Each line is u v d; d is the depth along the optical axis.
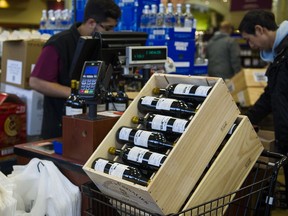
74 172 1.70
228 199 1.52
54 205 1.60
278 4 4.28
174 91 1.56
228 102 1.47
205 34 7.52
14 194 1.62
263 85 4.06
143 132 1.47
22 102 2.67
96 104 1.70
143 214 1.37
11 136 2.55
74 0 3.55
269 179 1.53
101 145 1.50
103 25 2.54
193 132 1.35
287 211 2.52
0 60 3.33
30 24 9.84
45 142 2.08
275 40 2.49
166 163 1.27
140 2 3.09
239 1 4.90
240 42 6.89
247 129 1.53
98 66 1.68
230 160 1.47
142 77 2.21
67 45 2.68
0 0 9.52
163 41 3.02
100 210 1.54
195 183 1.39
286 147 2.47
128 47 2.08
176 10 3.23
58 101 2.70
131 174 1.32
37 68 2.67
